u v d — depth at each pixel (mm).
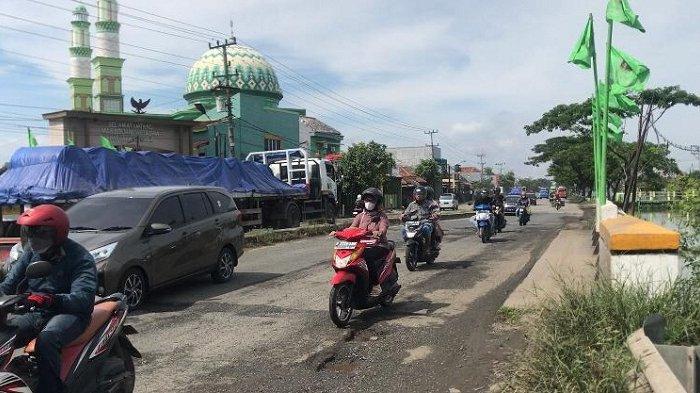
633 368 3723
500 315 7027
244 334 6766
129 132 28031
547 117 22625
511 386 4508
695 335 4441
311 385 5121
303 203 24141
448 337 6441
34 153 13922
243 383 5184
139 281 8266
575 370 4012
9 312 3428
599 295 5039
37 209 3912
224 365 5676
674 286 5004
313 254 14344
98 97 52719
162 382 5215
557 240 15344
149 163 16156
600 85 13867
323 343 6371
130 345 4543
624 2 11500
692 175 6762
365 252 7391
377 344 6305
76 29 55594
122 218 8578
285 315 7660
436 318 7305
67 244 4047
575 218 31594
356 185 41188
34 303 3562
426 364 5594
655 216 8883
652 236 5387
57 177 13438
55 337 3639
